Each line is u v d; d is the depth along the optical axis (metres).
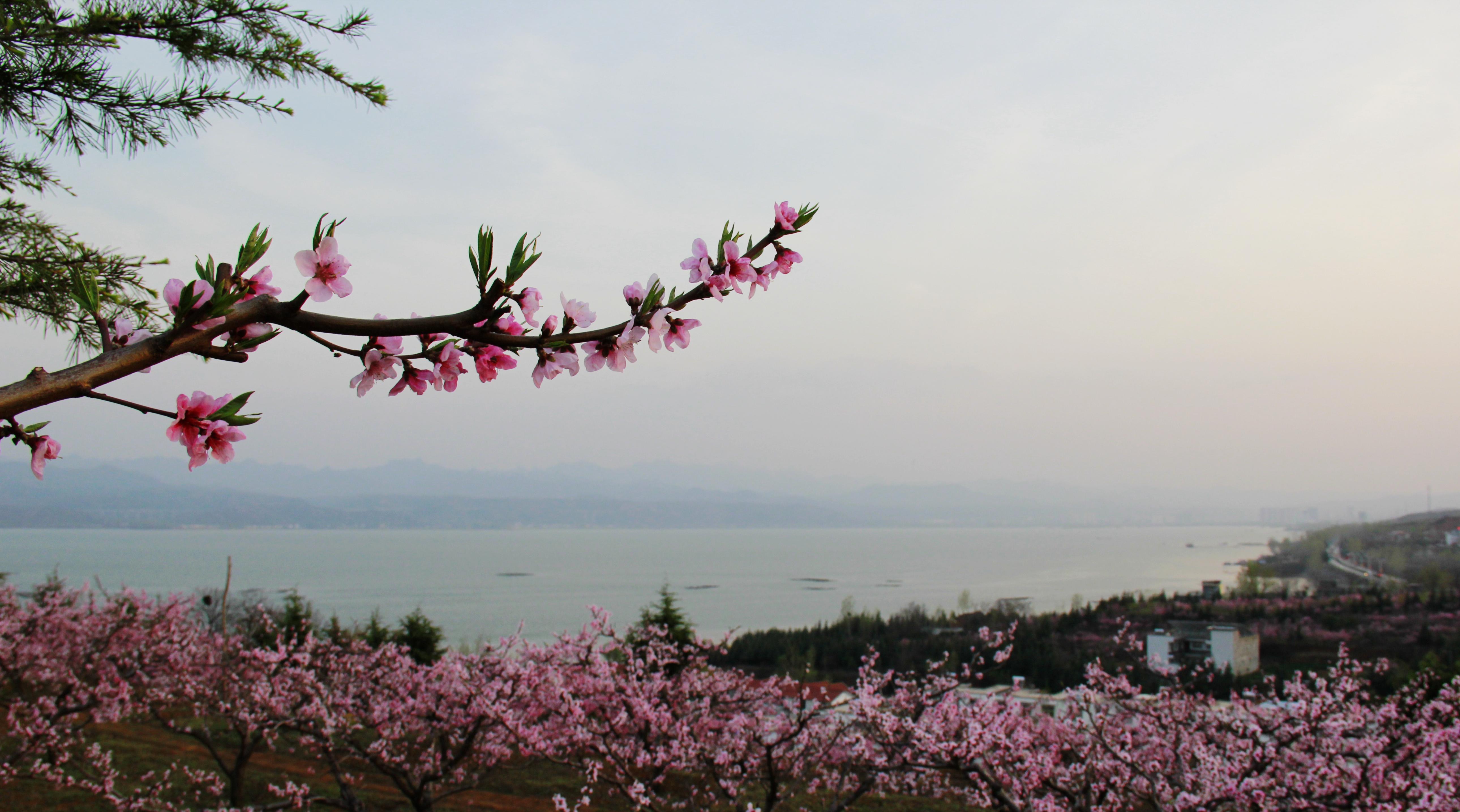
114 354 1.75
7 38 5.09
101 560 179.25
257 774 14.96
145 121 5.90
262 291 1.97
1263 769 8.73
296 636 12.79
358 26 6.08
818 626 56.78
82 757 13.98
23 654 13.56
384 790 14.40
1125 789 9.50
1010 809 8.30
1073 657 31.73
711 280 2.14
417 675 12.52
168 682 14.05
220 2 5.61
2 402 1.58
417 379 2.15
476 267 1.98
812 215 2.28
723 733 11.66
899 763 8.75
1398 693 9.76
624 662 11.69
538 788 14.99
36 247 5.60
